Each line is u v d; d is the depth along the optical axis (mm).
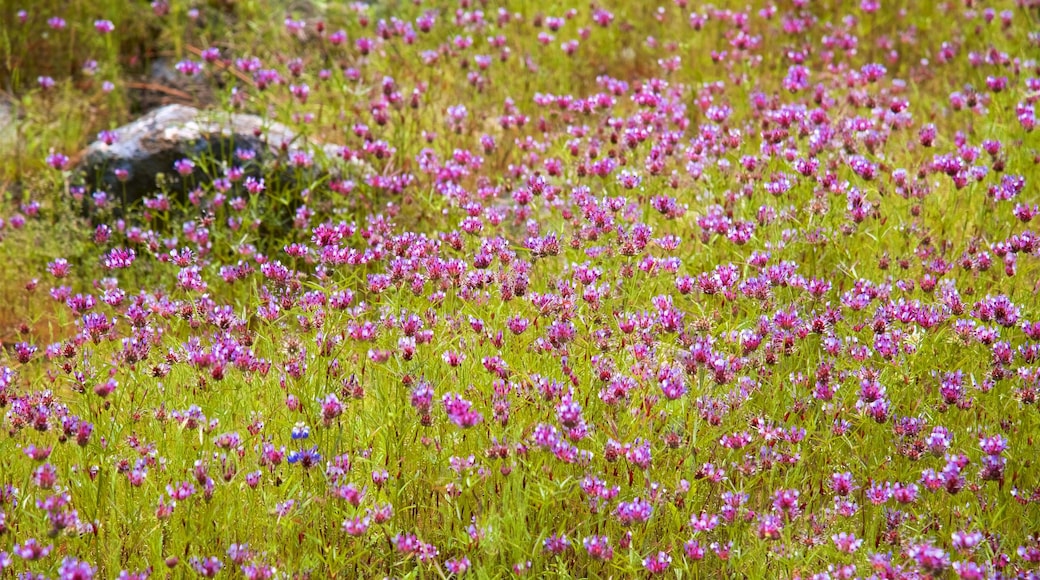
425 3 10961
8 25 10312
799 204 7070
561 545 4559
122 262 6473
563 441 4766
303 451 4766
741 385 5375
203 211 7754
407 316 5773
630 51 10312
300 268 7609
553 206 7145
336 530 4816
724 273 5918
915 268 6711
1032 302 6223
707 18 10594
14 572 4457
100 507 4812
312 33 10617
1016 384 5465
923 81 9930
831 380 5441
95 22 10211
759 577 4516
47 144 9086
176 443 5125
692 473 4898
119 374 5750
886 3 10867
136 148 8180
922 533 4828
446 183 7852
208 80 10117
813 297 5902
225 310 5848
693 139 8062
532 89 9820
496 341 5531
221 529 4754
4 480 4883
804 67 9359
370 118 9086
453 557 4723
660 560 4453
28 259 7617
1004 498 5016
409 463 5094
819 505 5113
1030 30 10023
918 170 7363
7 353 6652
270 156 8188
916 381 5570
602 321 5867
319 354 5398
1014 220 6879
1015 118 8266
